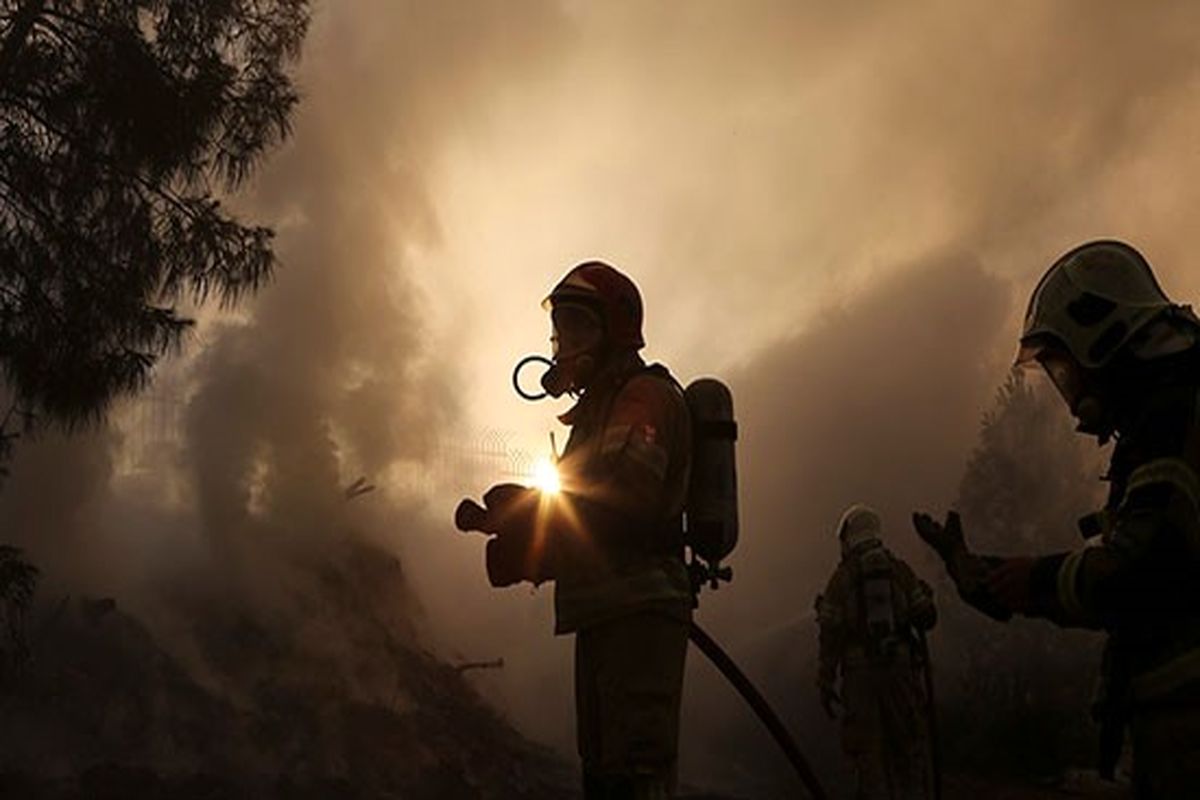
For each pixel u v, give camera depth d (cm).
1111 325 212
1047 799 1280
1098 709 211
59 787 927
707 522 286
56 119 860
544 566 279
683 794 1481
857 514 774
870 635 749
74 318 843
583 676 282
